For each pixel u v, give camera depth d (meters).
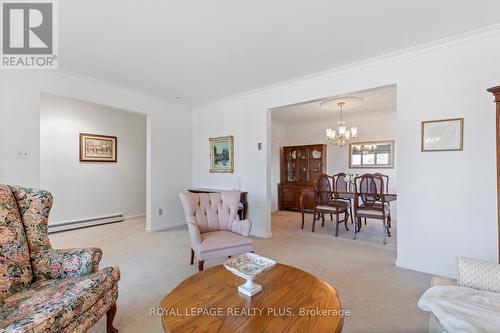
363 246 3.42
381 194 3.64
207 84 3.70
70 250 1.66
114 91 3.77
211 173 4.76
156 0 1.84
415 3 1.90
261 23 2.16
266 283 1.49
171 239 3.79
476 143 2.31
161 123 4.50
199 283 1.49
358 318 1.78
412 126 2.63
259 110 4.03
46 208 1.72
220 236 2.58
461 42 2.36
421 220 2.58
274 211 6.30
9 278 1.41
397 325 1.70
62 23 2.13
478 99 2.30
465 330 1.03
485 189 2.27
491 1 1.87
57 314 1.15
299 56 2.78
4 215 1.52
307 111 5.25
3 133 2.68
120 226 4.67
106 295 1.50
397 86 2.73
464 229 2.36
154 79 3.48
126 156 5.41
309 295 1.35
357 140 5.69
